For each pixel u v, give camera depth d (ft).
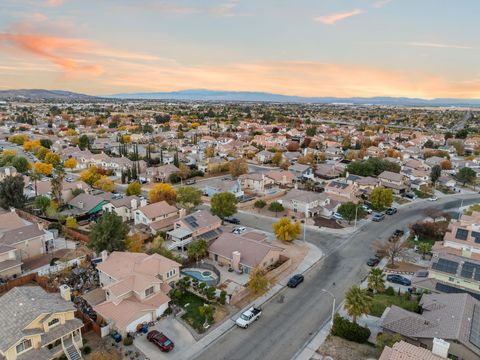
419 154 523.29
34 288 129.59
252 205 291.17
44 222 229.86
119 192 330.13
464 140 643.86
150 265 153.69
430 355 98.63
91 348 119.65
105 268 152.97
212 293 147.23
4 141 550.77
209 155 484.74
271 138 602.44
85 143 520.42
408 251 207.82
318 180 384.47
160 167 384.88
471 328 115.96
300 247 211.41
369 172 379.55
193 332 129.70
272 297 155.63
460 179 383.04
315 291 161.38
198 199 269.23
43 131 653.30
